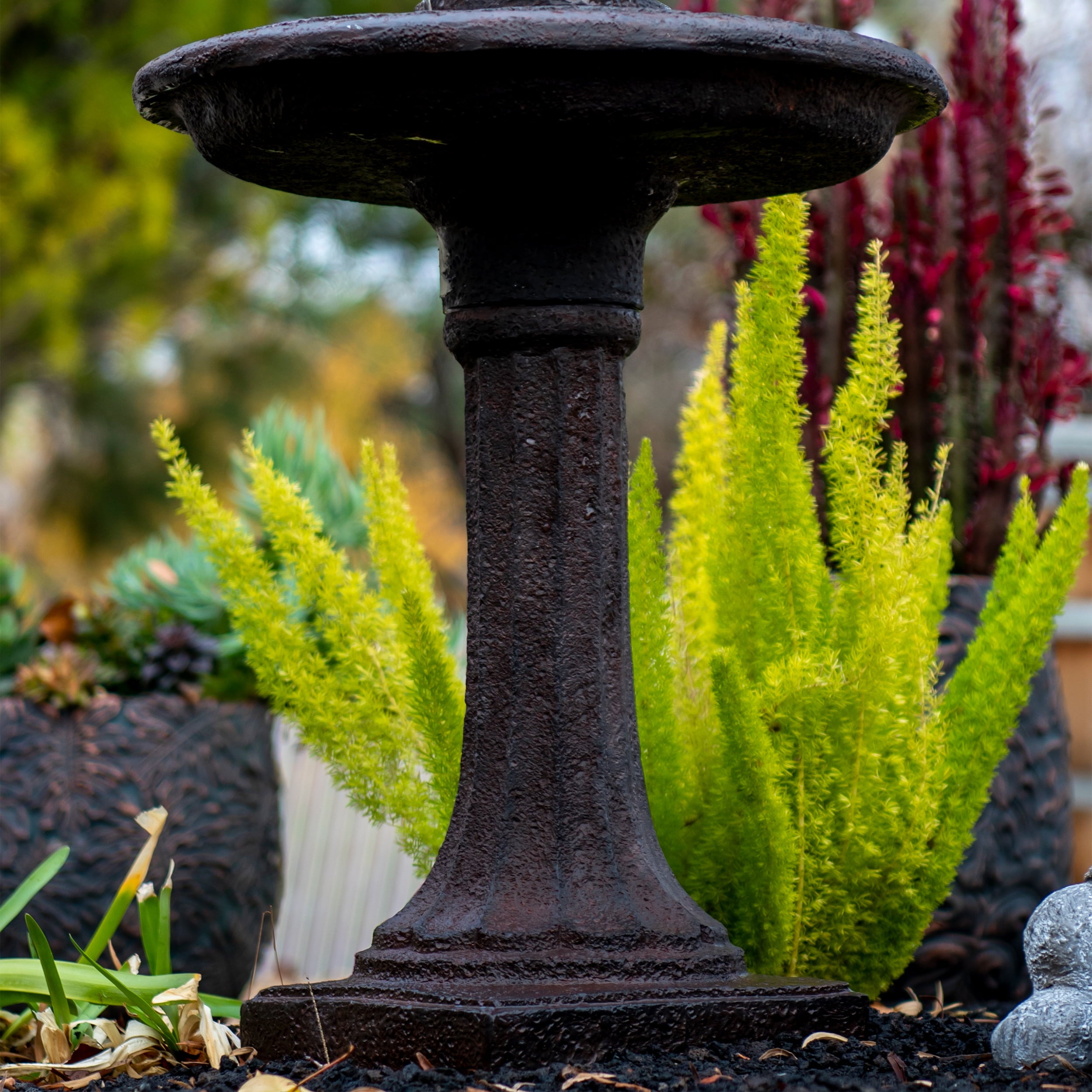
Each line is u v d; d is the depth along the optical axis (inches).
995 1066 58.8
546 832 64.8
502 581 66.6
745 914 73.4
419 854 79.0
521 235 64.6
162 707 112.3
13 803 108.4
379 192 72.6
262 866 117.2
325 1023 62.3
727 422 84.4
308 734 78.1
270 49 56.5
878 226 115.3
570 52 54.5
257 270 340.5
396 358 390.6
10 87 255.1
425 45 54.4
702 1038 59.9
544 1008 57.4
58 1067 65.8
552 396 66.1
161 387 379.6
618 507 67.4
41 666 111.7
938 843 74.4
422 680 75.1
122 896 78.5
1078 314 194.5
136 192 266.1
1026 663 74.1
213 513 77.4
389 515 81.0
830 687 69.0
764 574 75.4
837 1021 63.5
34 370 340.5
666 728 76.4
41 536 397.4
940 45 293.6
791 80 58.1
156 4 254.2
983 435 107.8
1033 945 59.7
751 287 78.7
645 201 65.6
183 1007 69.4
